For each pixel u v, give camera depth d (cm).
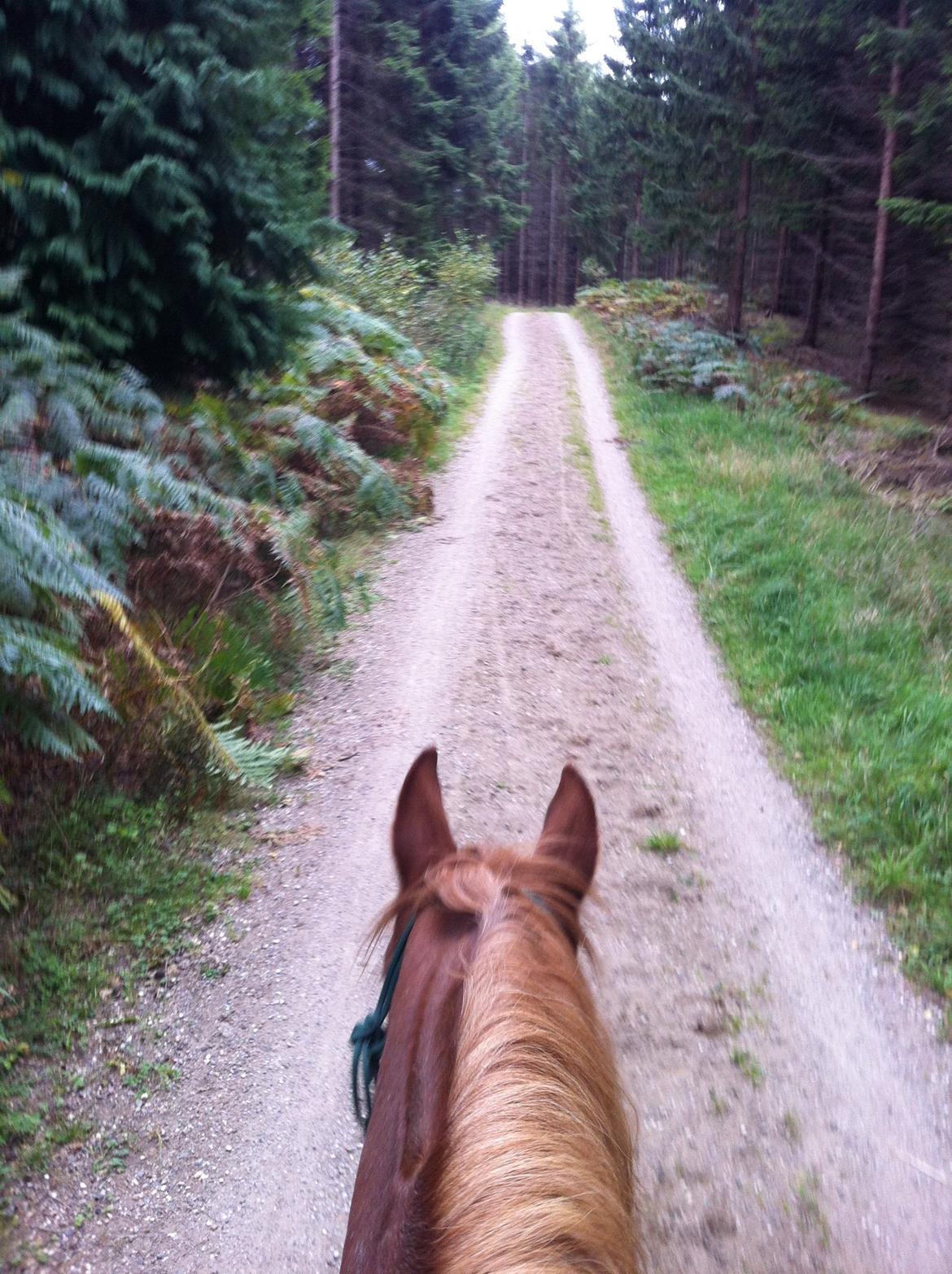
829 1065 360
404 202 2511
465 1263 94
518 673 709
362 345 1359
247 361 805
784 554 937
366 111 2362
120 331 700
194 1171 311
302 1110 335
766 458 1348
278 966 403
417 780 200
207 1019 372
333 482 945
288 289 845
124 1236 288
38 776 459
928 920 440
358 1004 384
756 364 2102
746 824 527
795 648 748
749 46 2162
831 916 450
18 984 370
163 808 483
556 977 133
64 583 434
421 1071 122
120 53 651
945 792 532
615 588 905
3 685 415
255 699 607
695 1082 348
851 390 2111
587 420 1697
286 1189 306
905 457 1405
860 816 522
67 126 664
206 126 698
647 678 718
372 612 801
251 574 662
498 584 888
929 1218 299
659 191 2569
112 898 427
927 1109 342
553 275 6612
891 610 837
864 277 2330
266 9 738
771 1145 323
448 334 2036
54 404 571
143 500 587
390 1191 115
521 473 1287
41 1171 304
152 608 581
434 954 148
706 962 415
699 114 2289
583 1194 101
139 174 638
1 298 609
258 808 516
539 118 6178
